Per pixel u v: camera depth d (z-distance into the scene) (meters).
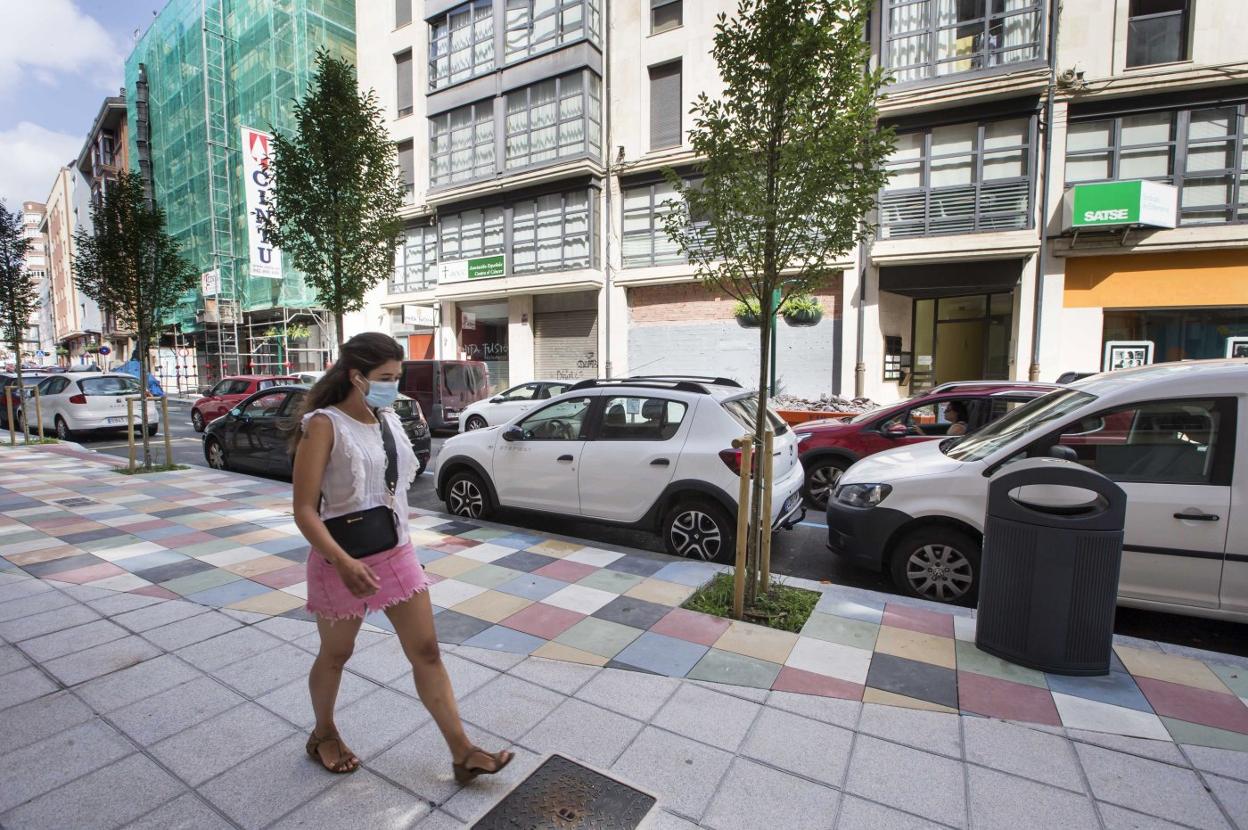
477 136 20.27
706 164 4.15
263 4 27.42
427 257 22.33
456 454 6.59
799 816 2.27
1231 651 3.96
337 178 7.99
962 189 13.46
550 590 4.42
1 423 18.48
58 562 5.02
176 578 4.66
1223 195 11.97
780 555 5.89
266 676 3.24
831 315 15.12
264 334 31.67
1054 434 4.20
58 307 73.06
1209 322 12.14
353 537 2.22
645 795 2.36
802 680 3.19
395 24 22.78
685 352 17.30
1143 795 2.38
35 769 2.49
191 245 34.94
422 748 2.64
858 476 4.98
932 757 2.60
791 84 3.79
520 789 2.38
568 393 6.07
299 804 2.31
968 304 14.98
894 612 4.03
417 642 2.37
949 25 13.32
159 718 2.85
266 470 9.58
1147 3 12.27
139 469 9.47
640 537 6.35
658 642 3.62
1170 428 3.92
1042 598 3.26
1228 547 3.69
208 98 31.58
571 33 17.91
